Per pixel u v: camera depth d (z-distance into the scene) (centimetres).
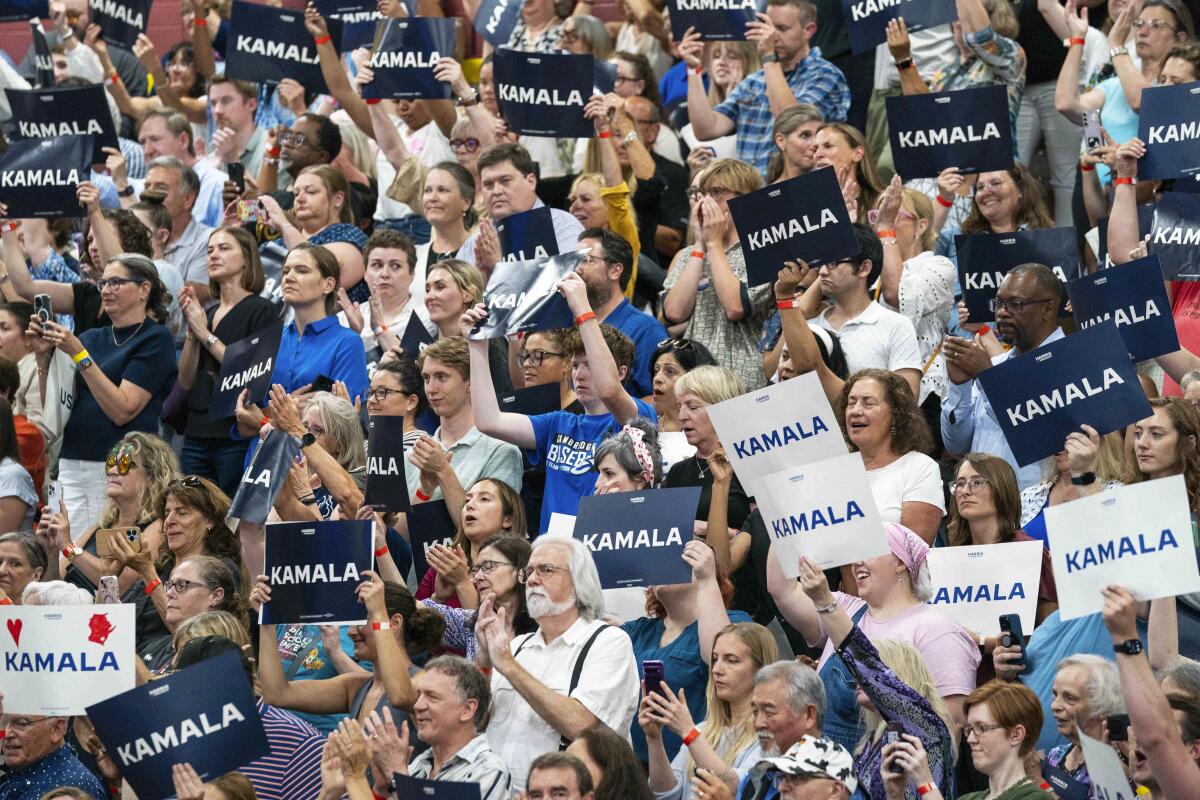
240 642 1811
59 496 2470
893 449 1842
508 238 2286
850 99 2898
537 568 1686
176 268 2731
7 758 1738
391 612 1789
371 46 2920
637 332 2253
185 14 3534
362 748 1616
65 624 1680
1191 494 1709
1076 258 2106
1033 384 1698
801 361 1986
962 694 1596
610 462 1877
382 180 3014
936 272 2208
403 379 2206
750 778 1482
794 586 1669
